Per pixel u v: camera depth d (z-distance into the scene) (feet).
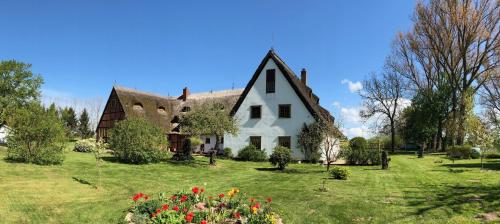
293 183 59.41
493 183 55.21
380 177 66.90
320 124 98.84
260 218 33.22
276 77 115.96
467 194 46.65
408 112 175.32
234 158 116.16
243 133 119.14
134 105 146.30
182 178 64.59
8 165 63.00
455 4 132.87
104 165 74.43
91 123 256.32
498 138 88.12
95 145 63.00
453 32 138.10
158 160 86.22
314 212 39.34
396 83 171.73
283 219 36.65
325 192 50.24
